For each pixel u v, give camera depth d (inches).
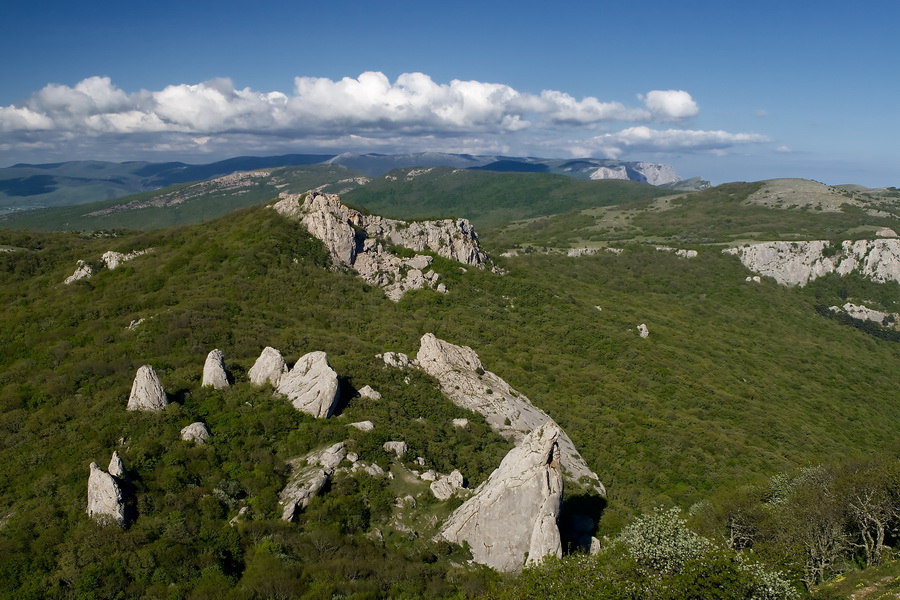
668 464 3447.3
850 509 2113.7
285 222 5590.6
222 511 2059.5
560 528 2276.1
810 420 4815.5
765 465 3622.0
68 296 4429.1
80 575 1701.5
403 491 2301.9
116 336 3575.3
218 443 2389.3
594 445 3508.9
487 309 5546.3
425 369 3518.7
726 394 4817.9
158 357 3223.4
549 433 2066.9
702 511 2492.6
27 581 1694.1
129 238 5787.4
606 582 1465.3
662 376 4913.9
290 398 2696.9
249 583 1739.7
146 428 2413.9
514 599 1526.8
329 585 1760.6
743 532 2263.8
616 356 5152.6
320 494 2185.0
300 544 1945.1
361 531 2078.0
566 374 4515.3
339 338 3895.2
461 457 2699.3
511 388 3681.1
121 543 1820.9
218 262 4938.5
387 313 4921.3
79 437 2390.5
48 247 5654.5
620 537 1833.2
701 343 6122.1
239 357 3292.3
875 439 4680.1
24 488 2118.6
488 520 2018.9
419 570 1895.9
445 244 6318.9
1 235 5851.4
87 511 1967.3
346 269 5467.5
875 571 1840.6
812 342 7244.1
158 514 1993.1
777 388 5364.2
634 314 6722.4
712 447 3720.5
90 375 2992.1
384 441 2539.4
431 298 5438.0
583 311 6092.5
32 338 3668.8
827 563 2075.5
